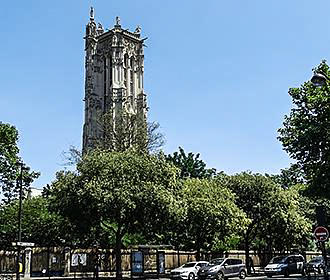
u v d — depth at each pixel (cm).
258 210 5478
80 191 3709
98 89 11412
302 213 6769
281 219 5475
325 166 3156
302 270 4572
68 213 3844
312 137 3152
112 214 3741
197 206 4669
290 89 3341
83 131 10962
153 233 4262
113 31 11481
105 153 4119
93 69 11500
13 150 4625
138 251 4731
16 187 4591
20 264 4025
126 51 11631
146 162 3966
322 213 2362
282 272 4431
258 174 5806
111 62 11425
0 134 4556
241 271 4178
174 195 3975
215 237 4959
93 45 11656
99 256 4322
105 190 3684
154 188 3759
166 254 5188
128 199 3634
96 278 4003
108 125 7550
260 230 5825
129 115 7644
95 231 4631
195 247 5112
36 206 5372
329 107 3122
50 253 4425
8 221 5206
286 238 5769
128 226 4009
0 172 4541
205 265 4131
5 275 4000
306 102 3284
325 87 3142
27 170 4634
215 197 4906
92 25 11856
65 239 4947
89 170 3872
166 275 4784
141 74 11825
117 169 3819
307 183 3450
